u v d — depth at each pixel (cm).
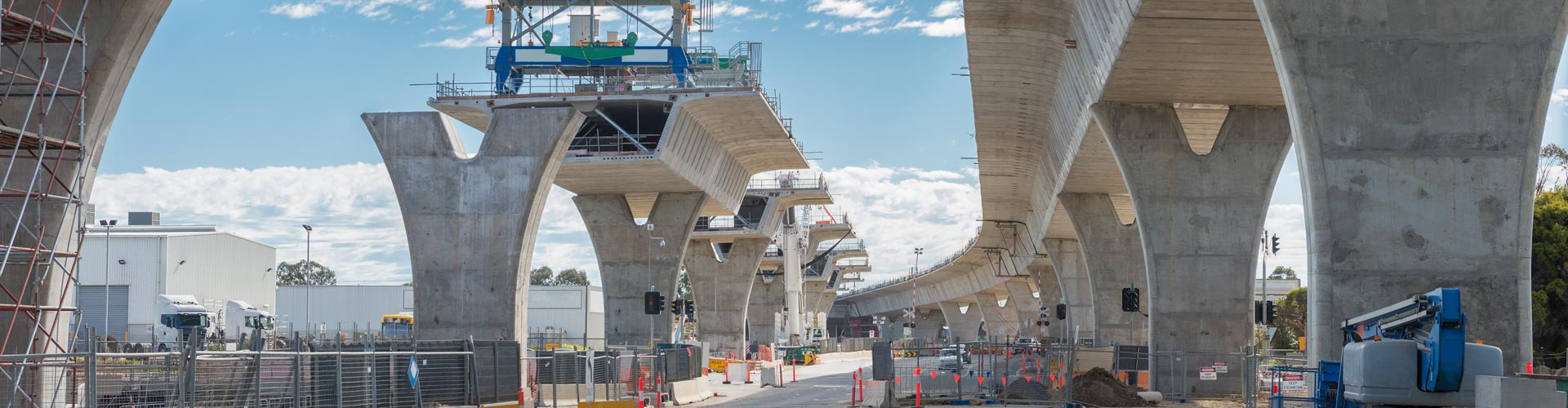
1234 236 3750
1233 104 3762
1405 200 1986
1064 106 4347
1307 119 2002
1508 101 1978
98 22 2405
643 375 3856
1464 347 1639
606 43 5806
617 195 6825
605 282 6806
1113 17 2916
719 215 7962
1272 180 3753
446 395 2695
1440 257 1977
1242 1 2531
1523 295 1969
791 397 4378
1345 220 1994
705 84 5747
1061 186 5631
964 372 4184
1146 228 3753
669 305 6719
